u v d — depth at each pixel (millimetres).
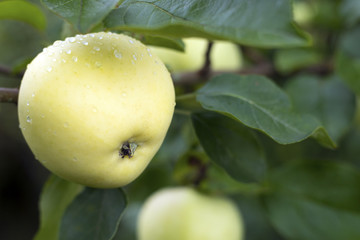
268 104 425
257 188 590
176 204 582
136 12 378
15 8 490
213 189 594
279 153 801
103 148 381
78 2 381
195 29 362
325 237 577
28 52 1294
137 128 383
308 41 339
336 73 665
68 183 493
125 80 379
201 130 454
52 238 509
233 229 586
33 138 386
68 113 374
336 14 719
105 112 375
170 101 395
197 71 599
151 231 585
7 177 1871
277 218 590
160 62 399
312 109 654
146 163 407
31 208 1930
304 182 579
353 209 569
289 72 706
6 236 1878
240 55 778
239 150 456
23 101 385
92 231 434
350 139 834
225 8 353
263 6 344
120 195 436
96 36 388
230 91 432
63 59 379
